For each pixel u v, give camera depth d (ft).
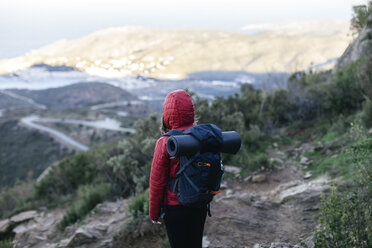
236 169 26.68
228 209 16.55
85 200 25.53
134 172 25.96
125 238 15.25
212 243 13.43
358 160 13.08
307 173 22.80
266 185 22.67
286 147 33.09
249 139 33.91
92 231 17.20
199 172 6.59
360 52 50.49
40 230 23.65
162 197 7.20
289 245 12.05
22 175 323.78
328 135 30.89
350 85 36.37
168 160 6.99
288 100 44.96
